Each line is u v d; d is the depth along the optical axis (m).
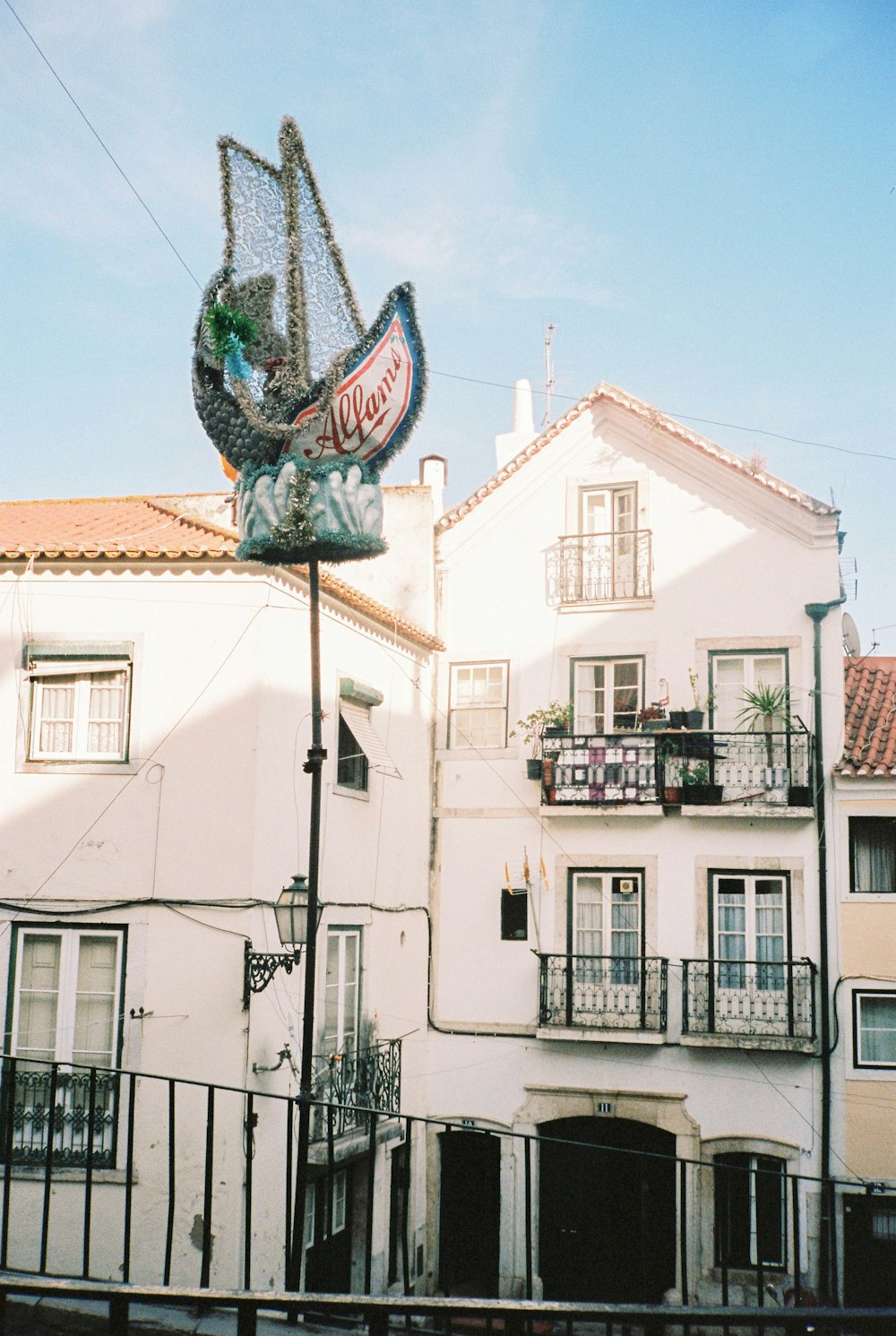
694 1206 15.55
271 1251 12.10
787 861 16.06
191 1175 11.83
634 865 16.62
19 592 13.23
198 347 8.90
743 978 15.97
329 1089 13.57
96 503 17.73
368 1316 3.46
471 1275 16.44
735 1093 15.73
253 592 12.94
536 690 17.50
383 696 15.96
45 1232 5.54
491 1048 16.75
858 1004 15.61
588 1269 16.00
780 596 16.72
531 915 16.92
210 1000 12.20
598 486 17.70
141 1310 5.35
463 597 18.00
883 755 15.88
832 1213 9.26
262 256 8.74
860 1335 3.40
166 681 12.93
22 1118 12.23
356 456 8.97
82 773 12.87
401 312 8.92
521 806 17.22
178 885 12.49
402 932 16.34
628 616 17.28
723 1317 3.22
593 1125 16.47
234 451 9.03
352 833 14.93
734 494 17.06
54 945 12.66
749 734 16.12
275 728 13.03
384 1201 14.94
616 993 16.36
